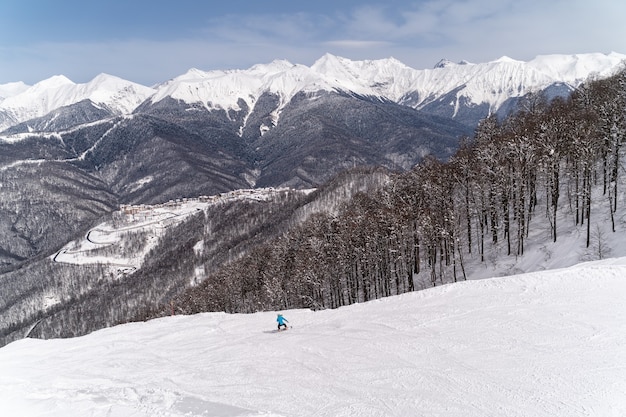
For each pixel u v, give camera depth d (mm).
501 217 84000
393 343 30359
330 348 31547
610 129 67000
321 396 23047
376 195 103750
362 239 84875
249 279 120188
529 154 71188
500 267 74125
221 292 120688
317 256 94438
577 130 69625
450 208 79812
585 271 36156
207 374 29359
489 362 24672
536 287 36031
